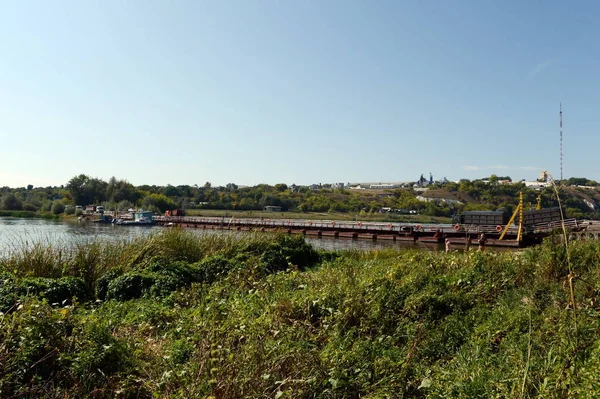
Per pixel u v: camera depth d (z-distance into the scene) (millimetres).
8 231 37406
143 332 7188
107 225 58062
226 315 7273
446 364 5324
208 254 14664
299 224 51688
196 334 6348
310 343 6094
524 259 9875
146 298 9852
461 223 40188
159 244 14008
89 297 10164
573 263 8461
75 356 5277
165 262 12148
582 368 4105
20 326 5371
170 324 7453
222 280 10945
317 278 9867
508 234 31672
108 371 5254
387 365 5281
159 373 5219
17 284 8516
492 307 7250
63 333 5719
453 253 12711
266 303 8227
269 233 17750
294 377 4855
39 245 11992
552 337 5195
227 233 18406
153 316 7973
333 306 7340
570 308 5957
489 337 5781
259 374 4809
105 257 12195
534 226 32094
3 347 4934
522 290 7828
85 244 13445
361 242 40406
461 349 5445
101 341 5641
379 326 6695
